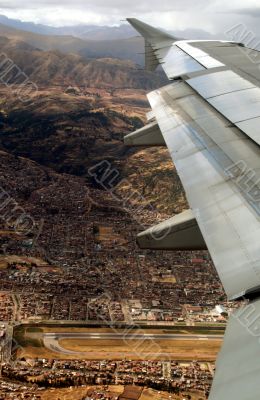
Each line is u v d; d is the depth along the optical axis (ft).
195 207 27.99
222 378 13.85
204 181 30.96
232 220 25.00
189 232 28.14
